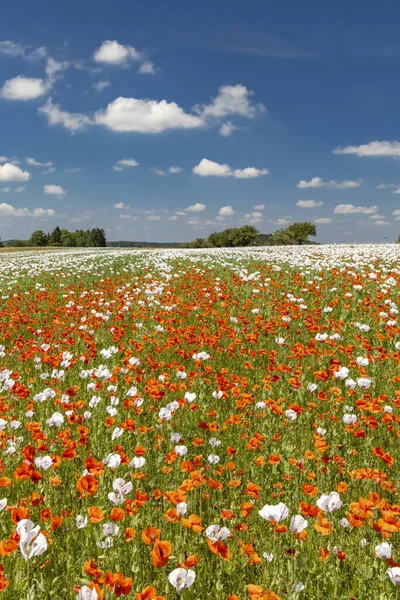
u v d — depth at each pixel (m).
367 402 5.36
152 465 4.97
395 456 5.18
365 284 16.81
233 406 6.64
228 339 10.45
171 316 13.14
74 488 4.30
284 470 4.88
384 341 10.14
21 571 3.00
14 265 33.16
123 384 7.49
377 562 3.41
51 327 12.02
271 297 15.03
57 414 5.14
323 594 3.24
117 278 22.36
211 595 3.22
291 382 6.27
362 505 3.20
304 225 117.44
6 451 4.77
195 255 34.06
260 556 3.44
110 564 3.20
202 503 4.16
